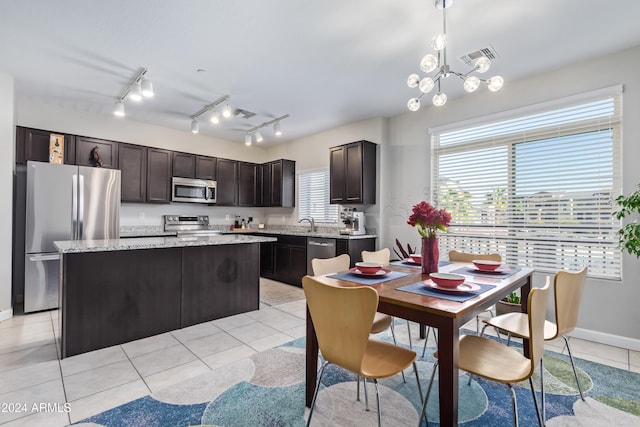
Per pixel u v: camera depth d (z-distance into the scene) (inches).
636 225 92.9
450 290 61.2
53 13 88.2
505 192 132.4
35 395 73.6
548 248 120.3
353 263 164.7
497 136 134.8
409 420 65.9
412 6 84.2
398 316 56.1
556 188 118.8
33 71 123.3
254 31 96.7
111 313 103.7
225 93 144.4
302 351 98.4
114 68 120.9
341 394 75.4
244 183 236.5
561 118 118.3
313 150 216.7
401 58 112.4
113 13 88.4
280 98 150.3
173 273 118.0
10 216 127.4
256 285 142.3
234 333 114.0
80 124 169.8
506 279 73.5
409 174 166.7
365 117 177.5
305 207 224.1
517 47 103.8
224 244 132.2
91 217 151.9
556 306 64.3
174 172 199.5
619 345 103.9
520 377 52.6
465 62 114.1
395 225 172.1
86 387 77.3
